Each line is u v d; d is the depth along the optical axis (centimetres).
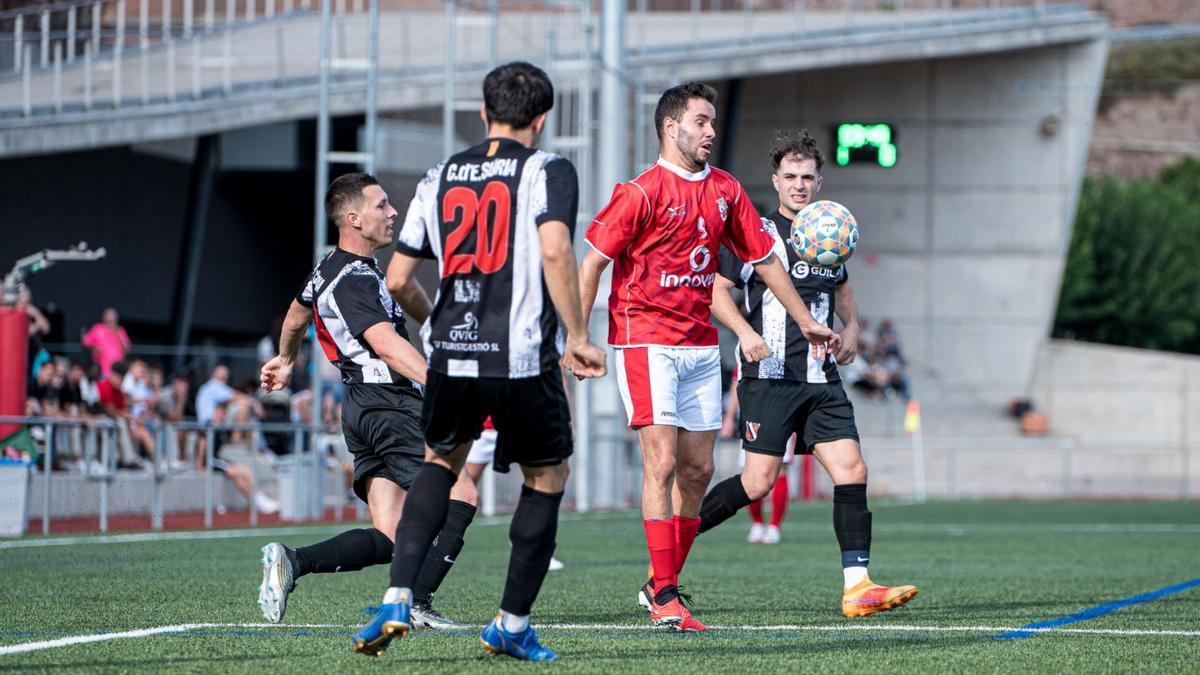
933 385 8106
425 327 1004
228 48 5412
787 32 7350
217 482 3553
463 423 980
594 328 4225
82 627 1277
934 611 1505
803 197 1462
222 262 6481
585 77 3975
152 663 1030
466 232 962
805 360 1449
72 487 3014
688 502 1353
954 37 7531
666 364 1262
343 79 5409
